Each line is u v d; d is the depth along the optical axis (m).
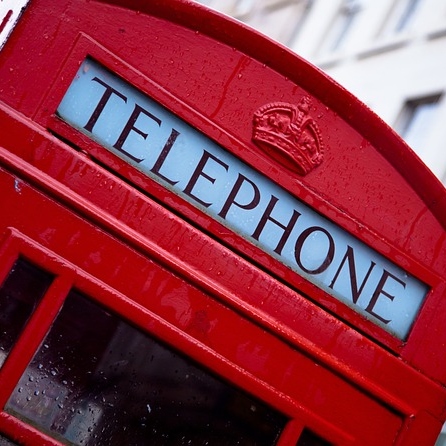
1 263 2.59
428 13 14.79
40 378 2.66
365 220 3.04
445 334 3.17
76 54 2.73
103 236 2.71
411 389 3.09
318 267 2.97
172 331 2.76
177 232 2.79
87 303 2.70
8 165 2.62
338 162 3.01
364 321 3.04
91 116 2.75
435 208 3.13
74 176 2.70
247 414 2.88
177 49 2.84
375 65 15.45
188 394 2.82
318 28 17.88
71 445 2.70
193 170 2.83
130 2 2.79
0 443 2.59
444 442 10.10
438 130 12.88
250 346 2.86
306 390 2.92
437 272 3.16
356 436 2.99
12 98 2.67
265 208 2.91
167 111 2.82
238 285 2.86
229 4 20.97
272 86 2.93
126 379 2.75
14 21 2.67
